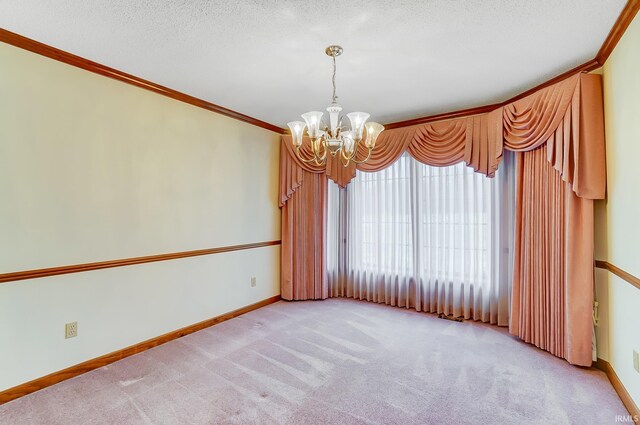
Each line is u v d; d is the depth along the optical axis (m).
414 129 3.62
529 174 2.80
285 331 3.17
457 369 2.41
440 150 3.42
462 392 2.11
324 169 4.19
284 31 2.01
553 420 1.83
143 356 2.63
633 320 1.85
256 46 2.19
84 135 2.40
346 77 2.67
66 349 2.29
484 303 3.39
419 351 2.72
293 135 2.31
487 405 1.96
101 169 2.50
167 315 2.95
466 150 3.22
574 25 1.92
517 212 2.91
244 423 1.80
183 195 3.09
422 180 3.77
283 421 1.82
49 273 2.21
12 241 2.05
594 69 2.35
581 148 2.29
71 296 2.32
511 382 2.22
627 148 1.89
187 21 1.91
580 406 1.95
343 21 1.90
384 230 4.06
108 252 2.54
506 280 3.27
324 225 4.28
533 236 2.77
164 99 2.94
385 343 2.88
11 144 2.05
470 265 3.49
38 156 2.17
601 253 2.35
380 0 1.71
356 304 4.06
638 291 1.78
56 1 1.72
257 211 3.93
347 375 2.32
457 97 3.07
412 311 3.79
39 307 2.17
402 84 2.79
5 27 1.97
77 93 2.36
